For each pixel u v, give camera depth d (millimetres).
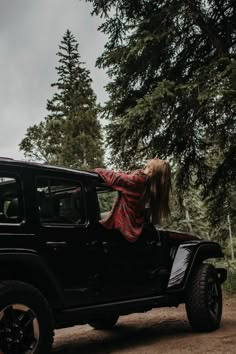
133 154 11000
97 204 5070
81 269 4680
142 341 5594
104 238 5012
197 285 5859
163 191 5352
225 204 11422
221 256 6633
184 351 4875
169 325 6672
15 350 3922
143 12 11109
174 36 10281
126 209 5152
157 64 10930
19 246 4172
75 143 36375
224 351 4789
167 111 9898
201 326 5863
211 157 11250
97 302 4852
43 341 4074
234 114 9680
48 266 4355
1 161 4250
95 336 6168
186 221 18812
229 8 10625
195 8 10188
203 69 9148
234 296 9469
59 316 4457
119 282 5105
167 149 10695
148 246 5543
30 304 4027
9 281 4020
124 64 10805
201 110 9242
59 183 4734
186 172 11234
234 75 8438
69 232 4641
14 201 4262
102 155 36656
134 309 5297
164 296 5625
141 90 11250
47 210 4523
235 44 10461
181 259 5883
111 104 11195
